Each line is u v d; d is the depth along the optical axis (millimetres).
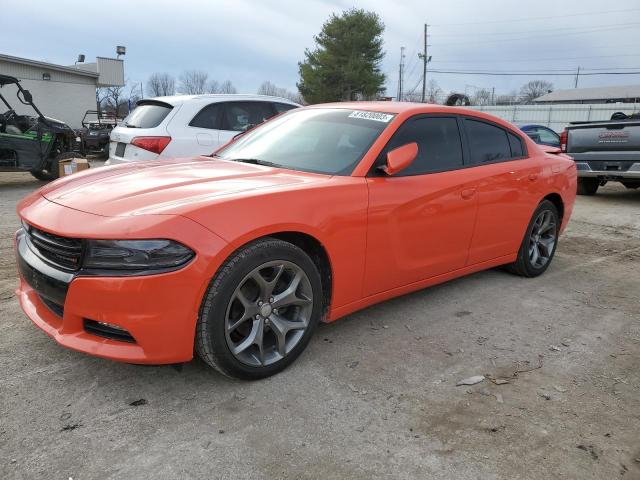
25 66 23578
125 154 6777
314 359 3076
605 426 2523
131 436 2301
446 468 2182
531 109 34656
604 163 9633
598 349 3391
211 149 7055
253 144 3961
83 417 2420
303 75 47469
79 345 2461
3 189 9961
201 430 2361
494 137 4328
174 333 2410
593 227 7531
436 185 3572
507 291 4469
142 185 2865
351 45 45875
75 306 2414
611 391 2857
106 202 2611
